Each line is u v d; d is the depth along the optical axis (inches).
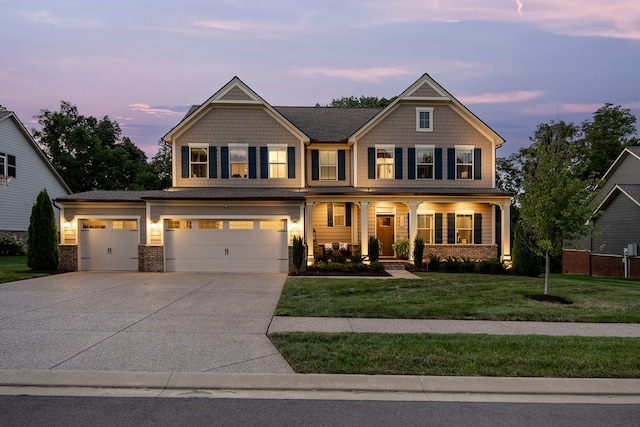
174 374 199.6
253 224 655.8
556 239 403.2
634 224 791.7
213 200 645.9
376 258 672.4
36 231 634.2
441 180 771.4
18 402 172.4
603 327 304.2
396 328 294.4
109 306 366.6
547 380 196.9
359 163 765.3
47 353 229.5
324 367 209.5
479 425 157.1
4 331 276.5
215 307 364.5
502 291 447.8
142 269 661.3
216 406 170.4
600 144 1296.8
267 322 309.0
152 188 1483.8
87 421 156.0
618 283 591.2
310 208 708.7
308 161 782.5
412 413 166.2
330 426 154.6
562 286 491.8
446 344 247.6
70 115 1628.9
